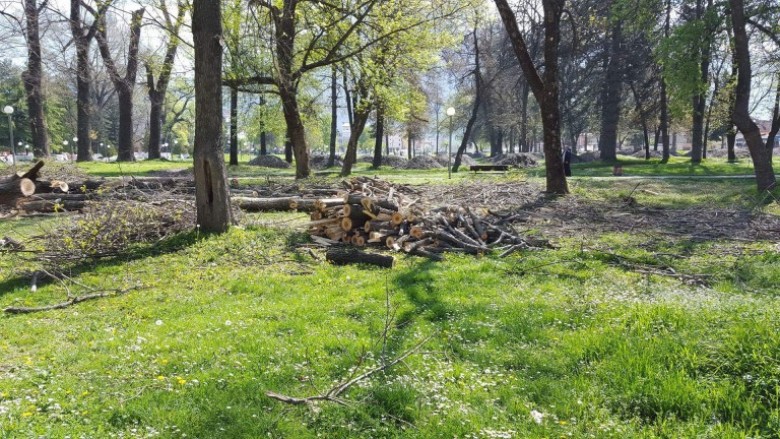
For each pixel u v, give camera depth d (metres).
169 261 10.02
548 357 5.18
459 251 10.66
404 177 30.97
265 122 31.70
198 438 3.89
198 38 11.38
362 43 25.59
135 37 26.66
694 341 4.94
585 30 33.75
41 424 4.00
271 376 4.84
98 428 3.97
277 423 4.05
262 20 18.72
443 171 42.19
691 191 21.67
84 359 5.44
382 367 4.63
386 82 26.48
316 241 11.89
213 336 5.96
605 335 5.40
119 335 6.20
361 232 11.87
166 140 101.00
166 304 7.61
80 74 29.61
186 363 5.16
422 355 5.29
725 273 8.62
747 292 7.38
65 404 4.33
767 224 13.27
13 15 24.14
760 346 4.62
